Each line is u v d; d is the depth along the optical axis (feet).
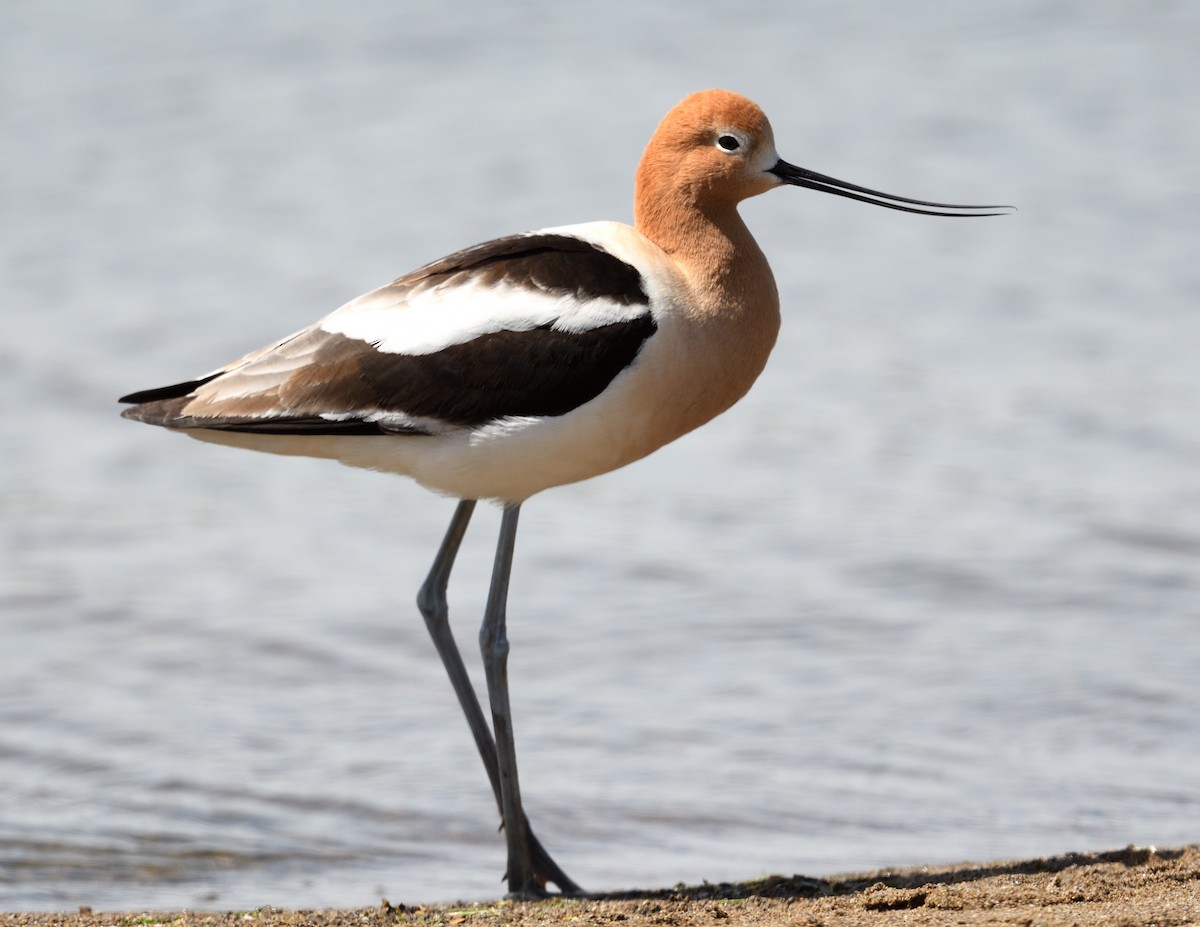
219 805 33.94
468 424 26.99
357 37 96.84
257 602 44.88
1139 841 31.12
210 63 93.09
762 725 37.37
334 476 55.11
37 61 93.09
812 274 68.18
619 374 26.81
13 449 55.31
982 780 34.40
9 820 33.12
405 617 44.04
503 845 32.40
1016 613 43.34
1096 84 87.61
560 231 28.14
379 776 35.45
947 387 58.03
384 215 73.51
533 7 101.65
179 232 72.23
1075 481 51.21
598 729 37.42
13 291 66.69
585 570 46.75
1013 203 73.46
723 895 27.35
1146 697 38.22
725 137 28.04
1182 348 60.49
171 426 27.61
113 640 42.65
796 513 50.06
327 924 25.84
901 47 94.79
